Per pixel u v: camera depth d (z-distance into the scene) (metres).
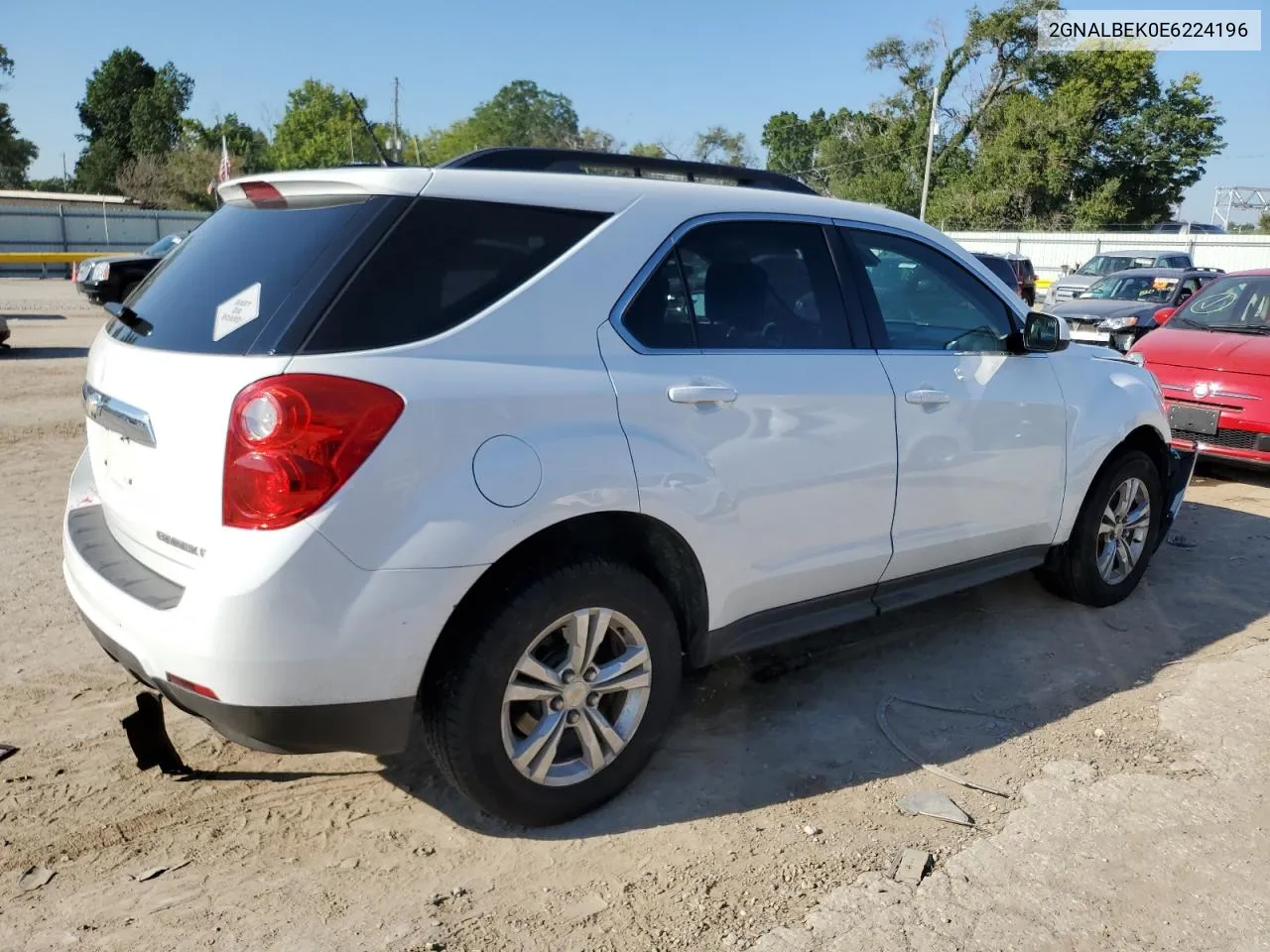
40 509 6.23
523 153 3.32
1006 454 4.19
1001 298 4.35
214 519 2.55
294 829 3.05
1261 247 36.25
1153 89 51.94
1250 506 7.11
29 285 30.27
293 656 2.51
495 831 3.06
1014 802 3.26
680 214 3.31
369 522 2.55
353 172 2.89
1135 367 5.14
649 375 3.08
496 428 2.74
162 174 59.91
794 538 3.48
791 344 3.53
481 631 2.77
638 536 3.19
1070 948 2.58
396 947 2.54
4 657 4.12
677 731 3.71
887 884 2.82
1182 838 3.07
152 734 3.21
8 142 81.69
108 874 2.81
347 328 2.63
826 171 63.06
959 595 5.17
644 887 2.80
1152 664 4.35
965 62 53.16
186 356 2.73
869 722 3.80
